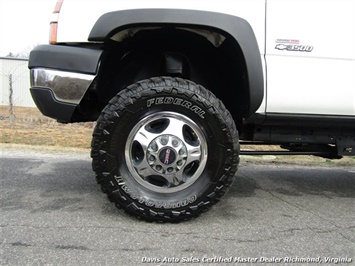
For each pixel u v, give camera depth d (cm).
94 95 304
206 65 298
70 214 270
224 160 254
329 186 405
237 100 300
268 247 227
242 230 252
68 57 249
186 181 256
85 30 252
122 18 244
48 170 426
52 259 199
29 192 327
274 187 390
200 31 258
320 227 265
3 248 210
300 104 270
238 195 349
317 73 268
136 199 252
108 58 277
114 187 251
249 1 261
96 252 210
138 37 274
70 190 337
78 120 315
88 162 489
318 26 268
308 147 348
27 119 1045
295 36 265
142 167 253
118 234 235
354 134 313
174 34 268
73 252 208
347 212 307
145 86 247
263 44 264
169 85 246
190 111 249
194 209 255
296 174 471
